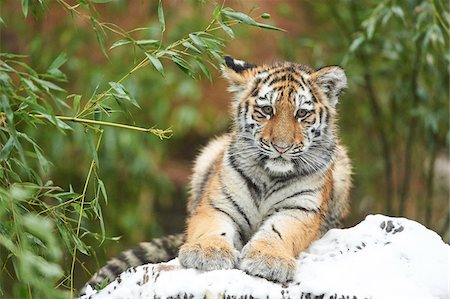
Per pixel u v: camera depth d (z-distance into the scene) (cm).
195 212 957
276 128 929
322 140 965
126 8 1598
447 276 795
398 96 1491
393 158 1731
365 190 1714
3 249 1148
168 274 772
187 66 790
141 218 1630
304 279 772
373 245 844
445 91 1473
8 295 1073
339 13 1568
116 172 1580
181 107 1725
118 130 1476
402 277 779
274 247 822
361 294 735
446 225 1561
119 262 1026
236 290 737
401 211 1538
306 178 934
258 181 937
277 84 955
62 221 767
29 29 1574
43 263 602
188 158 1966
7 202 659
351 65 1520
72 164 1573
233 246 864
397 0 1299
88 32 1555
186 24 1522
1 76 662
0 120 693
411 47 1450
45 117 707
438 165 1767
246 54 1767
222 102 1870
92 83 1461
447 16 1302
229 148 962
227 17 802
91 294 800
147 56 742
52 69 726
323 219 969
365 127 1684
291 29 1780
